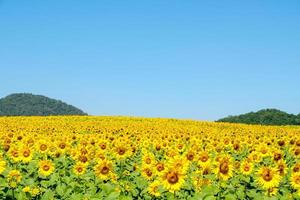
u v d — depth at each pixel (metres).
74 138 25.47
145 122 53.53
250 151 22.09
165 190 10.52
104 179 12.01
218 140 25.83
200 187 11.23
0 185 10.62
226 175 11.83
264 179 11.29
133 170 15.02
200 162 14.24
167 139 24.70
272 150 19.02
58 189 10.39
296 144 21.12
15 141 23.08
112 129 35.75
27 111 141.25
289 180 12.53
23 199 10.09
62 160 15.77
